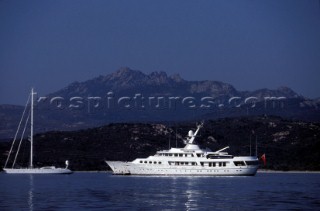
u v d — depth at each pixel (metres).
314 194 177.25
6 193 177.62
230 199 161.75
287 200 159.88
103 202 152.88
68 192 181.00
